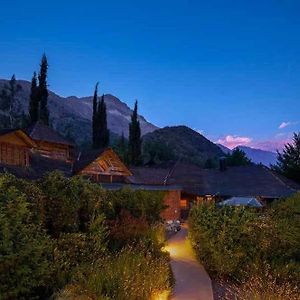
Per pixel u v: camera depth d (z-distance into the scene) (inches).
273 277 488.1
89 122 7007.9
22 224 305.7
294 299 404.2
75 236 431.8
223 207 631.8
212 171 1887.3
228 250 543.5
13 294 272.2
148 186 1413.6
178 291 468.4
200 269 590.6
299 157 1993.1
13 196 310.0
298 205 647.8
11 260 269.1
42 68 2278.5
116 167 1368.1
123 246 554.6
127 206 697.0
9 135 908.6
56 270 356.5
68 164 1270.9
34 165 1001.5
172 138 6456.7
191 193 1684.3
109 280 386.0
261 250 547.2
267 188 1669.5
